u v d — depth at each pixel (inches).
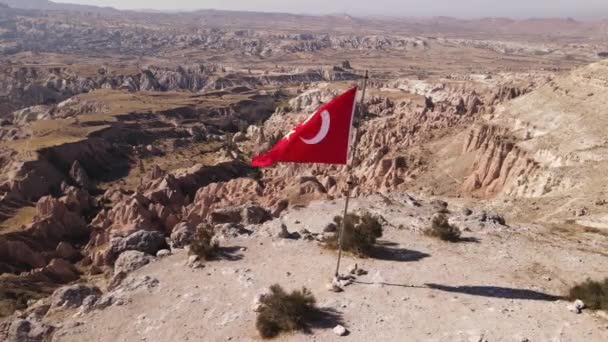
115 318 794.2
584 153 2775.6
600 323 708.7
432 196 3129.9
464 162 3609.7
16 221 3486.7
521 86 6284.5
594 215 1803.6
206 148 6407.5
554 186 2630.4
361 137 5255.9
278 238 1077.8
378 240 1061.8
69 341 738.2
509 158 3189.0
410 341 679.1
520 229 1240.2
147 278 914.7
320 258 960.3
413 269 904.3
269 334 713.6
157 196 3243.1
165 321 773.3
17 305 1289.4
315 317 743.1
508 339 671.8
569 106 3503.9
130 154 5910.4
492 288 828.0
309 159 779.4
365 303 778.2
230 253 1008.2
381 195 1537.9
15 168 4685.0
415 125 5172.2
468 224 1232.8
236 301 814.5
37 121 6825.8
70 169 5064.0
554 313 740.7
